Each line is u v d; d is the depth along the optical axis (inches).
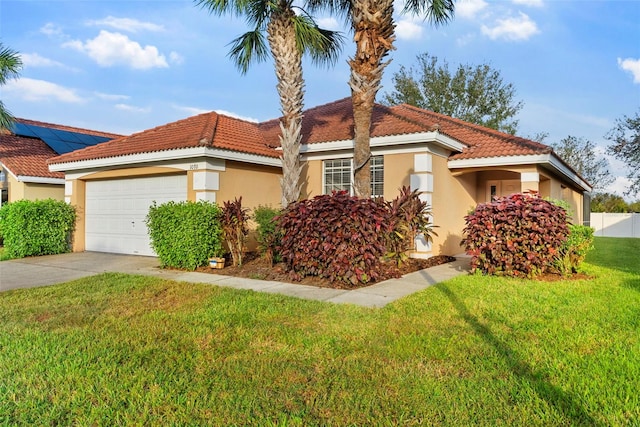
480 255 364.2
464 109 1332.4
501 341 187.9
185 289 310.5
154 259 491.2
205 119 553.0
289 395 141.9
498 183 623.5
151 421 126.0
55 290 311.4
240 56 468.4
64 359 172.7
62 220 554.9
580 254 376.5
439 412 129.2
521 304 255.0
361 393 142.0
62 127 934.4
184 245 403.9
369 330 206.8
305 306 255.0
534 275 345.4
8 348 185.5
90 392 142.8
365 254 319.9
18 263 467.2
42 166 717.9
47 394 142.6
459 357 171.2
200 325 219.0
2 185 721.0
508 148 499.5
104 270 413.1
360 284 329.7
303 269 343.0
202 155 431.8
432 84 1333.7
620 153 861.8
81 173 573.0
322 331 207.6
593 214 1161.4
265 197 526.0
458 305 253.6
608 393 138.5
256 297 280.8
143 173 500.4
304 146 528.4
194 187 453.7
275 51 440.1
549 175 568.1
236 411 131.3
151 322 226.4
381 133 474.3
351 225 317.7
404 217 417.7
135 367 165.0
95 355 176.4
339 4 459.2
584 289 299.3
